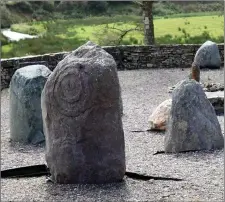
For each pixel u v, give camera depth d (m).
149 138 8.44
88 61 5.81
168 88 13.49
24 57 14.30
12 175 6.68
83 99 5.75
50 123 5.99
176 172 6.34
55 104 5.89
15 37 17.84
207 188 5.72
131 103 11.66
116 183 5.93
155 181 6.03
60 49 16.59
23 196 5.68
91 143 5.84
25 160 7.28
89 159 5.87
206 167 6.52
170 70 16.45
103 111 5.80
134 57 16.88
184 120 7.30
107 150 5.88
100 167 5.89
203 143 7.27
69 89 5.80
